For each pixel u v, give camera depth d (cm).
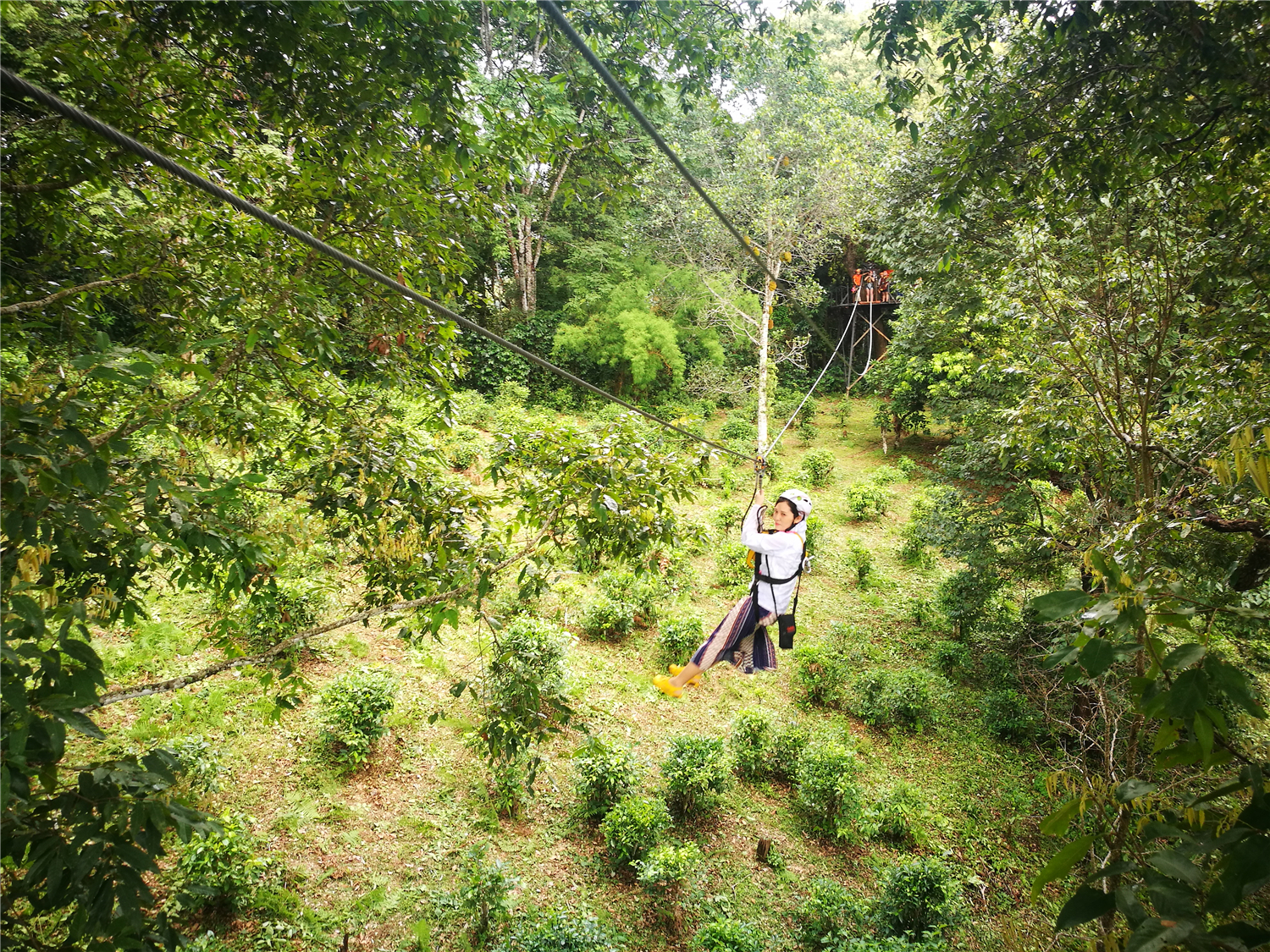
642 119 254
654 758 1066
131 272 490
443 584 535
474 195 582
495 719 573
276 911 721
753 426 2809
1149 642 169
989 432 1138
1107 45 445
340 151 488
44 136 407
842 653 1393
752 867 919
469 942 741
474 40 486
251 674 596
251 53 436
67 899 242
